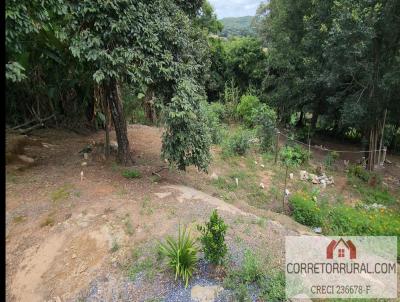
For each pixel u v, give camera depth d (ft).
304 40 39.78
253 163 32.09
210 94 65.36
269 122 37.29
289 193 26.14
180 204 16.81
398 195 30.83
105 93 21.63
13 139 22.66
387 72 30.48
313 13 39.50
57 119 30.37
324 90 43.47
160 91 19.81
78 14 16.11
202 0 27.50
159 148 29.12
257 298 10.36
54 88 27.71
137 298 10.71
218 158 31.37
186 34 20.94
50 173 19.58
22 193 16.74
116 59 16.47
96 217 14.94
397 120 40.19
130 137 31.73
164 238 13.60
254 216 17.04
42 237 13.84
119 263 12.47
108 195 17.12
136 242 13.51
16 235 13.92
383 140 41.93
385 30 30.40
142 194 17.65
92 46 16.30
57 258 12.94
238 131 40.78
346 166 37.78
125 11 16.65
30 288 11.96
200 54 23.29
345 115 34.60
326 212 21.95
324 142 54.95
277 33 47.88
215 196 21.03
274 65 50.03
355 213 21.85
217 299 10.29
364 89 33.53
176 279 11.15
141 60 17.84
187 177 23.79
